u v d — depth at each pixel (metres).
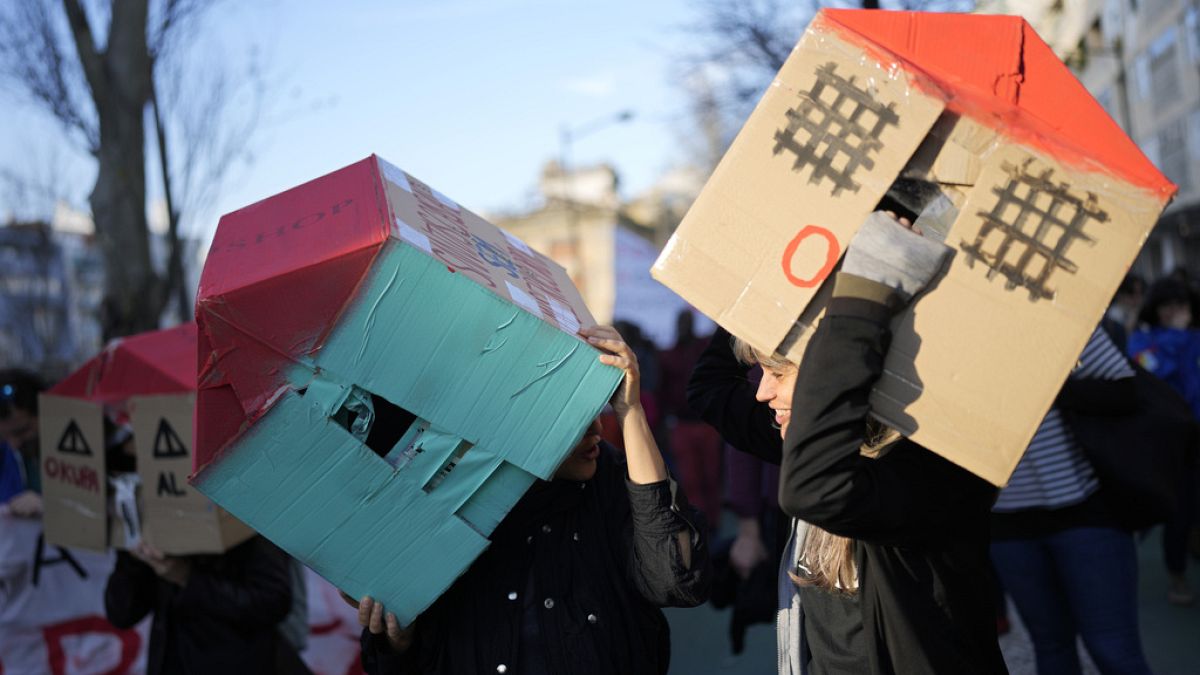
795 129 1.92
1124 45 27.17
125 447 3.73
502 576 2.43
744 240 1.92
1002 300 1.81
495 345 2.13
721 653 6.17
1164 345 7.01
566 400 2.18
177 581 3.54
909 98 1.87
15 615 4.91
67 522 3.68
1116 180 1.79
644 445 2.30
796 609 2.26
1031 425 1.78
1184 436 3.54
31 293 29.80
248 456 2.17
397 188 2.44
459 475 2.21
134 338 3.68
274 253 2.18
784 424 2.16
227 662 3.57
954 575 2.00
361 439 2.19
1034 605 3.64
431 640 2.46
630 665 2.44
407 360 2.12
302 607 3.96
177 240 11.38
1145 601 6.47
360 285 2.09
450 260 2.15
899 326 1.84
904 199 1.91
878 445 1.99
